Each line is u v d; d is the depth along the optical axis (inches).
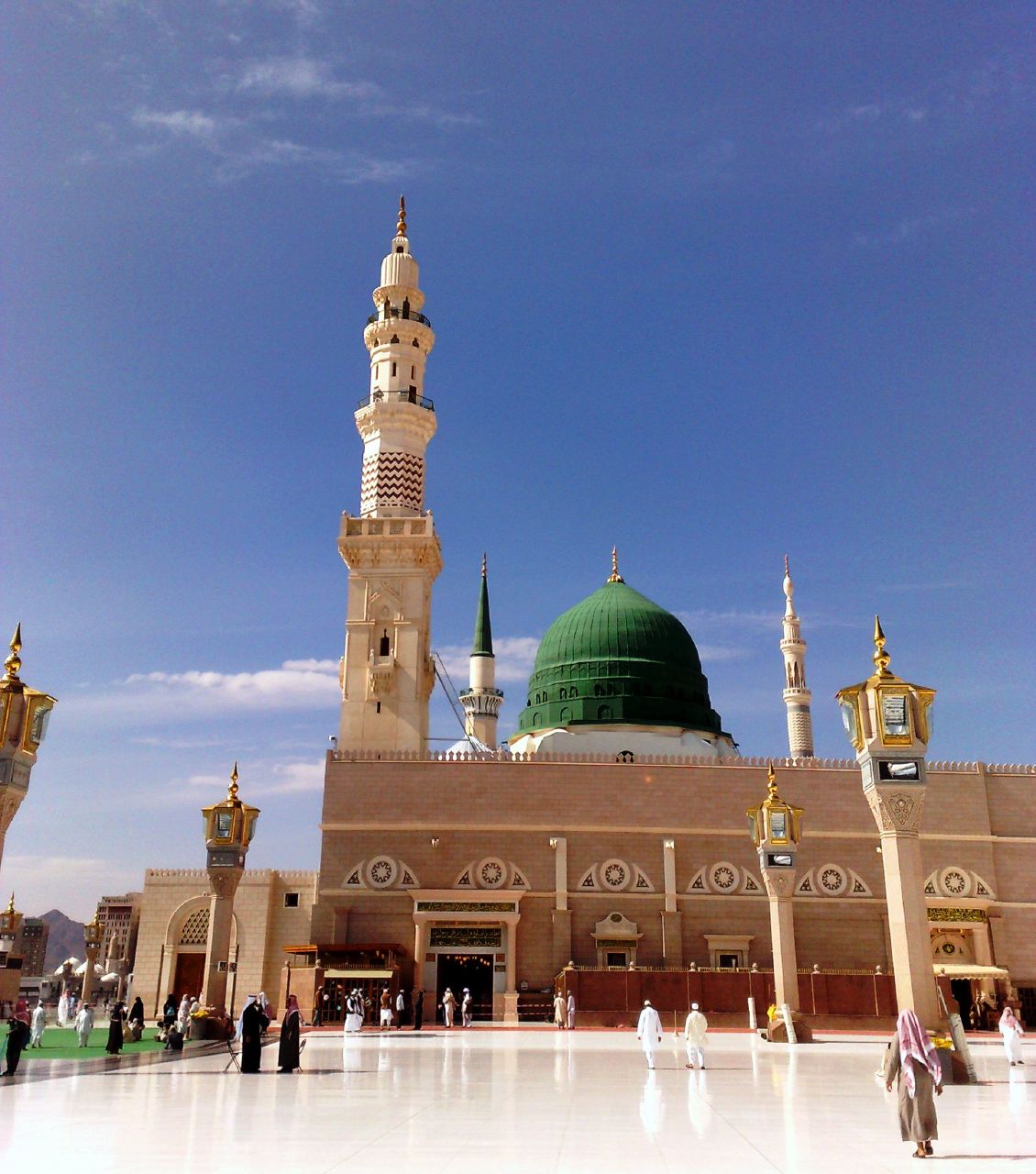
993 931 2433.6
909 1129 622.5
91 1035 2011.6
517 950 2358.5
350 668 2800.2
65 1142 660.1
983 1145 663.1
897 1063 642.8
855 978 2054.6
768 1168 576.7
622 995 2135.8
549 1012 2277.3
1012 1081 1099.3
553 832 2449.6
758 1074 1156.5
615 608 3351.4
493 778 2491.4
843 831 2484.0
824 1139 684.1
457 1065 1251.2
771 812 1828.2
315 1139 672.4
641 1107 850.1
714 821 2481.5
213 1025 1616.6
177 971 2699.3
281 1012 2263.8
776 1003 1811.0
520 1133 705.0
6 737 1094.4
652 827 2461.9
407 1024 2267.5
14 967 2496.3
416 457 3053.6
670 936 2370.8
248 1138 676.1
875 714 1201.4
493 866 2423.7
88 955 3189.0
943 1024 1096.8
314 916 2381.9
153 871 2758.4
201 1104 860.0
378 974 2181.3
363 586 2876.5
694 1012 1230.3
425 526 2903.5
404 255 3240.7
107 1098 908.6
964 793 2534.5
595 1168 570.6
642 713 3142.2
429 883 2405.3
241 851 1686.8
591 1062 1301.7
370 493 3011.8
